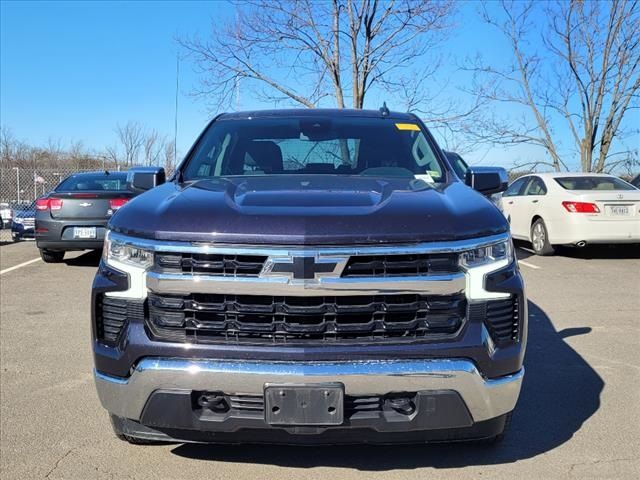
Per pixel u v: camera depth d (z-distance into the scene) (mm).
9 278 8703
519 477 3029
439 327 2574
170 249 2562
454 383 2541
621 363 4863
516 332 2738
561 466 3146
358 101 13578
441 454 3264
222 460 3186
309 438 2586
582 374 4602
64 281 8469
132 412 2645
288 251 2494
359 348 2510
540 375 4570
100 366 2729
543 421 3721
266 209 2654
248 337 2547
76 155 32375
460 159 8367
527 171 19234
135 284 2633
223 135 4160
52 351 5148
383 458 3209
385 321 2541
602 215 10102
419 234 2555
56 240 9453
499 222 2793
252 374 2482
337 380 2473
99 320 2775
